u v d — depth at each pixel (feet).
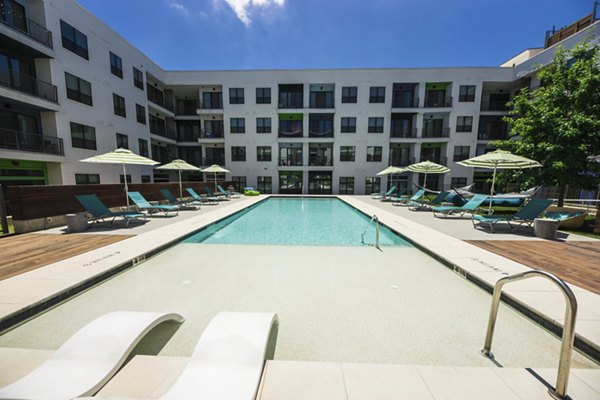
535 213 21.24
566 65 30.37
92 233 20.07
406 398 5.02
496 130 73.77
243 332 5.99
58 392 4.71
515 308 9.20
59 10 41.11
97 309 9.23
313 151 77.15
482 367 6.01
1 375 5.69
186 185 48.03
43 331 7.89
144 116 62.13
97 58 48.44
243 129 75.05
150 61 65.05
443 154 73.26
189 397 4.50
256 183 76.84
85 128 46.29
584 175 27.73
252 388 4.73
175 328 8.03
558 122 27.20
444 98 73.00
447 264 13.84
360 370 5.76
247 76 72.95
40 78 40.32
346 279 12.02
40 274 11.30
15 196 20.31
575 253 15.16
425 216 31.22
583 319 7.75
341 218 34.45
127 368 5.79
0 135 37.17
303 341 7.41
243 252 16.15
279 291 10.73
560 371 4.95
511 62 75.10
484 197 26.66
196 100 81.20
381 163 74.08
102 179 49.75
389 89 71.31
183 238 19.29
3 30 33.24
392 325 8.29
